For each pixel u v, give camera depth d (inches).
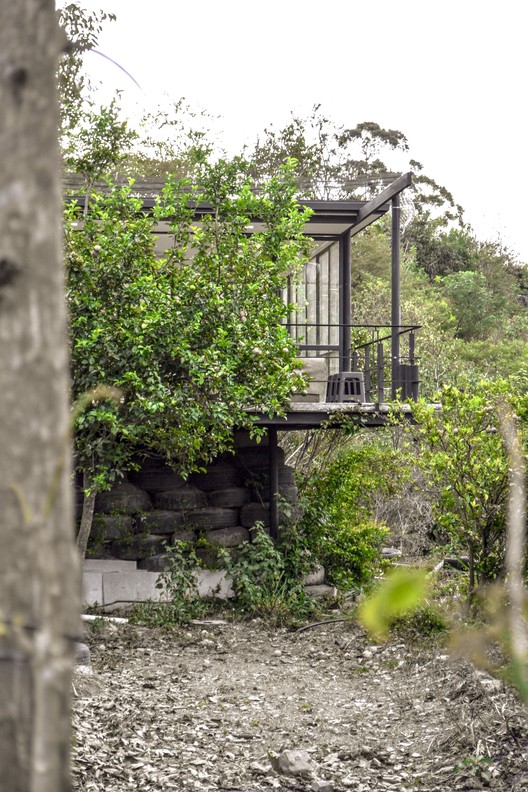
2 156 47.0
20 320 46.1
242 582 496.1
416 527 639.8
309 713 310.0
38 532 45.6
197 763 250.8
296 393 480.7
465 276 1653.5
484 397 397.7
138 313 400.2
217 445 450.9
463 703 280.7
